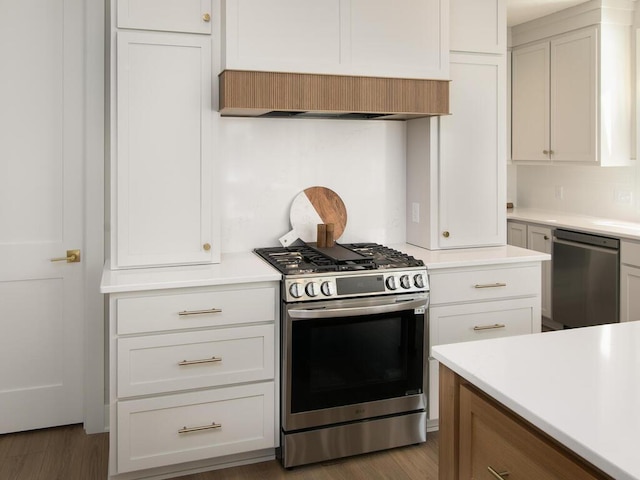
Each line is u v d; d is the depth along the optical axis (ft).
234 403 8.30
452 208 10.37
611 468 2.96
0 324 9.37
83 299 9.67
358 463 8.66
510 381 4.04
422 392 9.05
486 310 9.60
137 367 7.83
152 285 7.71
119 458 7.86
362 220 10.83
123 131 8.41
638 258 12.06
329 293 8.23
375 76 9.22
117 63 8.30
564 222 14.42
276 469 8.51
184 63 8.59
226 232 10.06
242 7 8.51
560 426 3.35
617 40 13.80
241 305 8.21
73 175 9.48
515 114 16.63
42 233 9.45
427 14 9.51
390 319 8.73
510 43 16.57
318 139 10.44
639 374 4.15
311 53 8.88
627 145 14.15
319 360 8.39
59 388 9.73
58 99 9.34
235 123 9.93
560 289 14.33
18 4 9.07
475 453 4.36
